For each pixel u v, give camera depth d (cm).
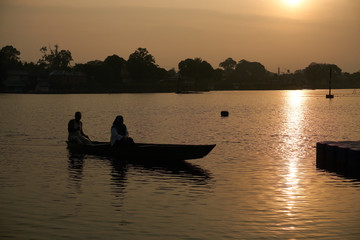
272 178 1490
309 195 1259
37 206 1133
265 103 9794
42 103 9044
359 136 2873
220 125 3753
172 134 2962
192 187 1351
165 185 1380
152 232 941
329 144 1686
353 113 5794
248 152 2105
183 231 948
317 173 1584
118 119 1917
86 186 1362
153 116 5050
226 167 1702
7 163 1764
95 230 952
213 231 948
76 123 2102
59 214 1066
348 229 964
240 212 1088
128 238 904
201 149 1764
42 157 1917
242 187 1355
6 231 944
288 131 3222
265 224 996
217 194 1266
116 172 1589
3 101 10106
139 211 1093
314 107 7762
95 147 1966
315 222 1012
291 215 1064
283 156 1980
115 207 1127
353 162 1576
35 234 926
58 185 1373
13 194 1255
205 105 8544
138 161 1834
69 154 2000
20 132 3052
